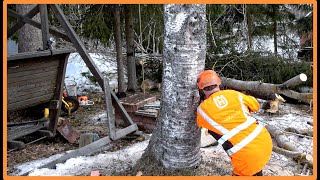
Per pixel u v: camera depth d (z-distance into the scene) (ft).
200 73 11.73
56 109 20.01
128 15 29.76
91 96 32.19
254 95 23.26
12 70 16.58
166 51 11.85
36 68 17.85
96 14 28.45
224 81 24.90
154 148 12.99
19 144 18.85
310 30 34.37
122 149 17.26
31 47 25.59
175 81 11.80
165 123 12.42
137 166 13.25
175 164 12.53
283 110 24.56
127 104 21.56
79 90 34.83
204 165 13.21
